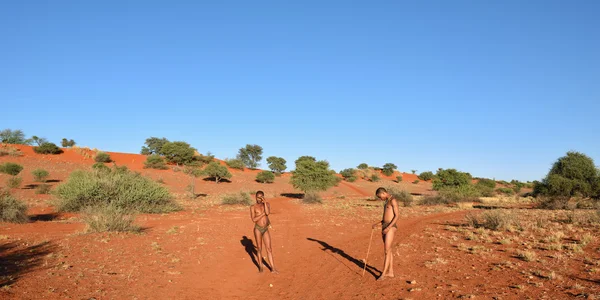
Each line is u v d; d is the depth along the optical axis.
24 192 39.31
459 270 8.82
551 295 6.48
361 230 18.02
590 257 9.63
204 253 11.97
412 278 8.26
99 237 13.70
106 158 74.38
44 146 72.50
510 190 67.44
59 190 26.09
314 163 48.91
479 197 46.19
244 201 35.53
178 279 8.83
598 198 32.53
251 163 119.94
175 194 49.38
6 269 8.65
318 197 41.47
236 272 9.87
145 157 85.12
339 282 8.51
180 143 58.44
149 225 19.02
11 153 65.25
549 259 9.61
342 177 99.19
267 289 8.37
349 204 39.19
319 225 20.16
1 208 18.89
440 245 12.55
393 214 8.43
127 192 25.83
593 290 6.62
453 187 41.88
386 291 7.39
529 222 17.16
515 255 10.32
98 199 25.28
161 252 11.70
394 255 11.08
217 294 7.94
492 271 8.54
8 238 13.34
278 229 18.73
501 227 16.48
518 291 6.82
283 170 104.44
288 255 12.21
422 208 32.62
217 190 59.34
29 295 6.80
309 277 9.23
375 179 97.12
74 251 11.16
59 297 6.84
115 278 8.46
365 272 9.22
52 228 17.22
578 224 16.81
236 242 14.31
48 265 9.23
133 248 12.06
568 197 32.16
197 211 28.11
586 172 31.50
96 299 6.91
